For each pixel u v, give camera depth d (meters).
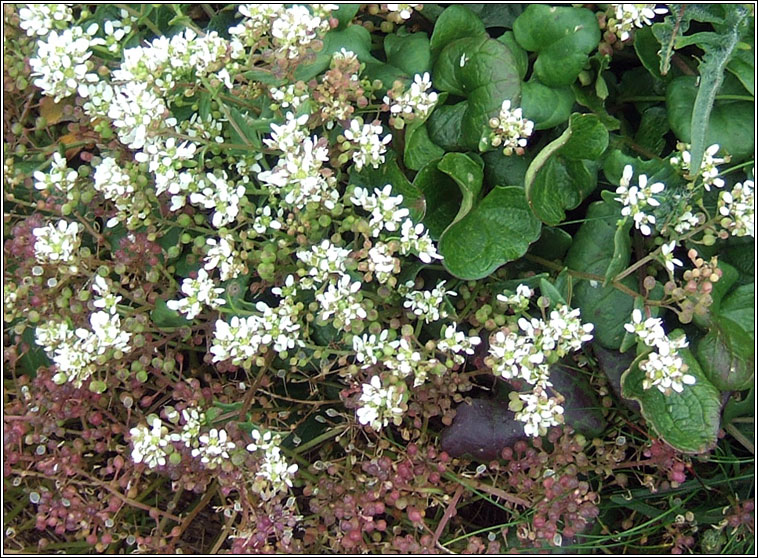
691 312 0.23
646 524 0.26
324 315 0.23
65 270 0.24
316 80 0.26
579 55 0.25
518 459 0.26
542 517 0.24
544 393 0.23
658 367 0.22
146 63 0.23
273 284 0.26
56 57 0.23
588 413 0.26
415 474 0.25
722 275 0.25
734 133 0.26
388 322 0.25
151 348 0.25
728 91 0.26
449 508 0.25
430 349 0.24
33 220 0.25
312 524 0.26
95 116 0.24
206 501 0.26
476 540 0.24
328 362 0.26
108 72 0.24
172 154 0.23
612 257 0.26
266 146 0.26
